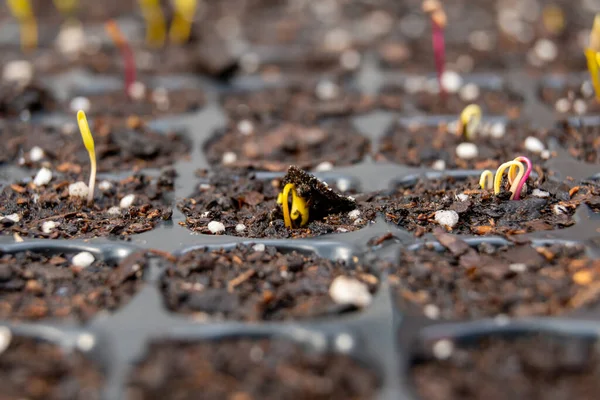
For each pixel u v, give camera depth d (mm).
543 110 274
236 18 399
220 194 229
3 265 199
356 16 398
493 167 238
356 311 186
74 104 284
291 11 412
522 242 203
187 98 291
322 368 175
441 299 189
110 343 180
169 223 217
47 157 248
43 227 214
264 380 172
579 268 195
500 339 179
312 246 205
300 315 186
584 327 179
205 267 199
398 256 201
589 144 250
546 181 227
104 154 249
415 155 249
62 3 379
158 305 189
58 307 189
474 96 290
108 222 217
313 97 294
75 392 171
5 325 183
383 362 175
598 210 214
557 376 172
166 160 250
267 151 255
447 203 218
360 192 231
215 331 181
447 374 173
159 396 170
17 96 277
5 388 172
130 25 378
